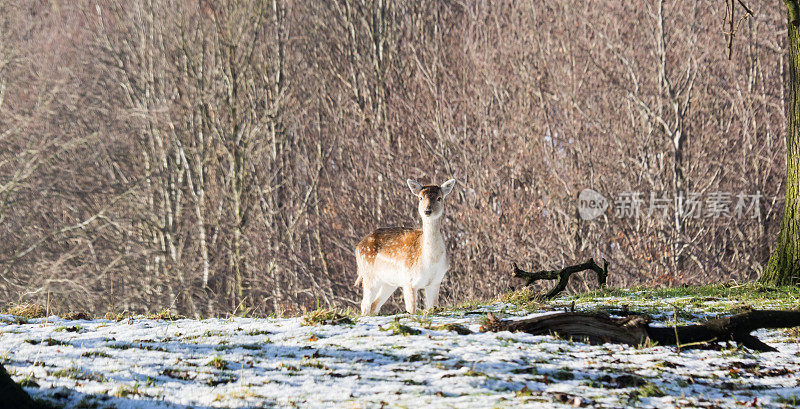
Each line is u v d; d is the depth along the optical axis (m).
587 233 56.78
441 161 58.59
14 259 55.56
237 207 58.12
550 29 66.94
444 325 15.48
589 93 63.78
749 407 11.31
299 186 61.84
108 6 65.44
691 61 67.81
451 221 54.69
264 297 58.06
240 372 12.32
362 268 24.33
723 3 69.25
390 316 17.28
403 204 57.75
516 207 54.06
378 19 66.88
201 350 13.73
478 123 60.19
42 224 59.47
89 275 57.41
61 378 11.48
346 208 57.81
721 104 67.69
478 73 62.03
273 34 65.88
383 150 59.62
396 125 61.88
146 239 59.75
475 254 53.22
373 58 65.50
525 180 57.09
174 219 61.28
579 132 60.06
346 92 63.94
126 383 11.47
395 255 22.81
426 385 11.76
